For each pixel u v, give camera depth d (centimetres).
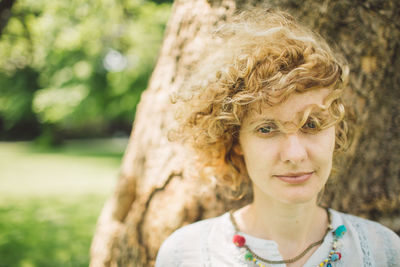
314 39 103
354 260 99
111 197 167
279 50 92
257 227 104
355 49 137
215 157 112
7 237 471
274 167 89
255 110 90
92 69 1122
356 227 106
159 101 150
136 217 147
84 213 611
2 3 324
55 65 1138
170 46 154
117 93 1152
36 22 719
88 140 2533
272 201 99
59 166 1191
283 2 135
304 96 87
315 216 106
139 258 142
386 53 140
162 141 145
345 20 135
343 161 140
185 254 107
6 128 2334
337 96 89
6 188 816
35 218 569
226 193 138
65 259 402
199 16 144
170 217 139
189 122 112
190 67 141
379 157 146
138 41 970
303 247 101
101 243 159
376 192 146
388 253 104
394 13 137
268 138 89
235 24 115
